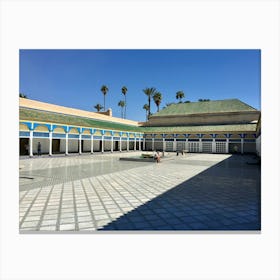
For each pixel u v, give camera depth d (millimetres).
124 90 56625
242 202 6078
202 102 42469
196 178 9711
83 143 29797
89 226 4359
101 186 7793
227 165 15094
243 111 35844
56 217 4773
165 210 5332
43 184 8062
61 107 26406
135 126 39906
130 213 5086
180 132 34125
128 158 17859
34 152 23156
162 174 10719
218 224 4598
